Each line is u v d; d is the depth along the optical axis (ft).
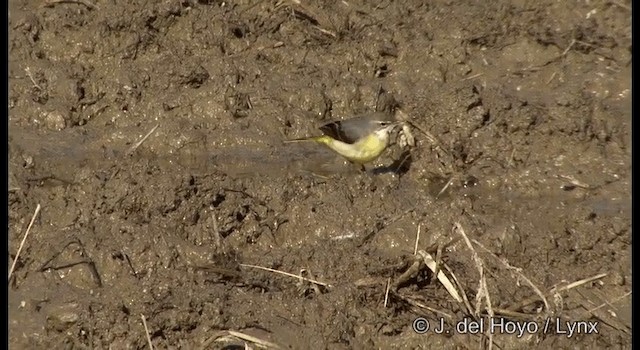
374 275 48.47
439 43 67.82
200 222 52.08
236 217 52.42
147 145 61.21
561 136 60.54
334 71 66.74
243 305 46.50
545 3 70.03
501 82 66.13
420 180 59.52
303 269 48.83
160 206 52.54
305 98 63.87
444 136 60.80
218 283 48.24
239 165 60.39
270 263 49.62
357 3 71.00
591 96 63.72
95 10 69.26
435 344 45.11
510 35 69.00
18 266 49.70
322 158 61.05
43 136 61.93
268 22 69.10
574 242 52.08
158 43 67.97
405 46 67.62
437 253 48.01
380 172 59.47
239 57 67.62
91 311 46.42
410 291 48.03
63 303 47.16
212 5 70.23
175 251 50.24
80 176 55.11
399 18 69.82
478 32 68.90
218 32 68.39
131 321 45.83
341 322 45.55
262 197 53.83
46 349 45.65
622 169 58.95
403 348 45.27
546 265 50.11
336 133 58.44
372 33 68.44
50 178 57.47
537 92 65.16
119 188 52.95
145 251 50.03
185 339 45.29
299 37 68.54
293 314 46.09
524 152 60.03
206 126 62.95
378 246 51.26
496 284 48.24
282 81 65.36
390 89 64.80
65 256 49.88
